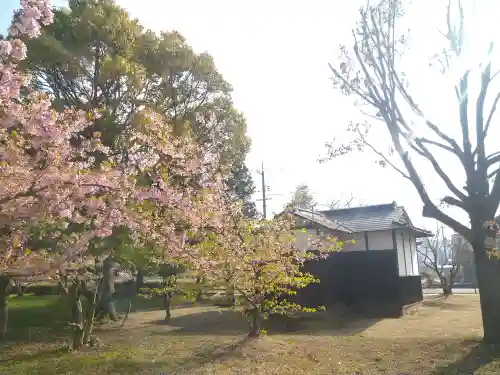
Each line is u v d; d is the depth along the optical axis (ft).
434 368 22.95
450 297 67.51
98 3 46.55
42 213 18.75
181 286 37.04
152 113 28.53
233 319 45.65
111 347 32.42
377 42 29.81
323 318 43.16
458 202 29.09
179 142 27.07
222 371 24.36
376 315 45.65
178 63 50.06
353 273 47.75
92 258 27.63
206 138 47.26
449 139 29.35
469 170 28.86
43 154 18.07
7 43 16.12
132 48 46.55
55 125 18.53
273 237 31.73
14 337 38.93
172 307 61.87
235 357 26.99
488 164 28.55
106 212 22.07
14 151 17.24
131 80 42.96
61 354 30.60
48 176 17.90
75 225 24.61
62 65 43.32
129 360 27.66
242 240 30.17
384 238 53.83
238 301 37.24
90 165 22.38
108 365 26.68
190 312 54.54
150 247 31.50
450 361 23.95
